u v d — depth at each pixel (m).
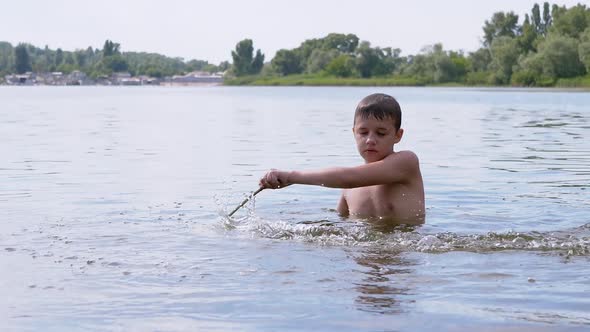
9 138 11.98
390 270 3.28
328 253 3.62
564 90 62.34
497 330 2.46
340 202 4.91
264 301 2.80
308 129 14.28
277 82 139.88
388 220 4.55
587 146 10.36
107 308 2.72
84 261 3.44
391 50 128.00
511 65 87.31
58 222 4.49
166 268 3.31
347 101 34.91
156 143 11.12
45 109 25.20
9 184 6.45
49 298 2.85
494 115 19.73
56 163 8.30
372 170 4.47
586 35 77.94
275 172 4.46
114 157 9.00
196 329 2.49
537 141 11.23
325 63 138.00
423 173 7.31
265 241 3.91
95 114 21.42
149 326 2.52
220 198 5.55
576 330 2.46
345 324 2.52
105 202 5.37
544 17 115.12
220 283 3.06
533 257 3.54
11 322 2.57
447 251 3.66
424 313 2.64
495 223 4.48
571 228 4.27
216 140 11.65
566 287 2.99
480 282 3.07
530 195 5.78
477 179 6.82
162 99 40.81
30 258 3.49
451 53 102.19
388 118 4.55
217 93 62.16
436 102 31.23
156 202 5.35
